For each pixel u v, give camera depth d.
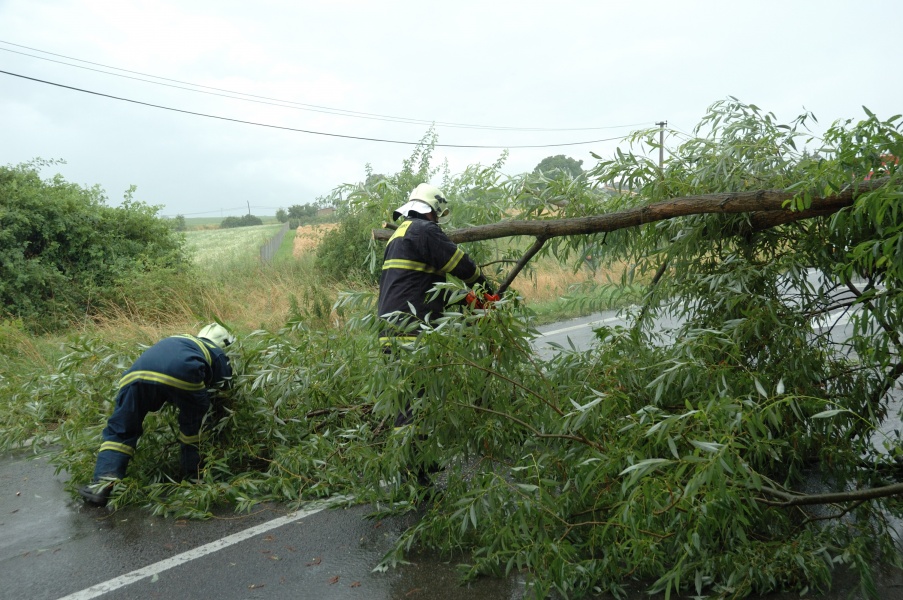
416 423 3.61
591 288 6.45
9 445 5.61
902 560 3.21
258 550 3.66
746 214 4.07
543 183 5.22
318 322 7.04
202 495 4.15
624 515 2.80
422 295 4.27
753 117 4.49
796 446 3.65
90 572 3.46
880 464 3.85
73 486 4.64
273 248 30.14
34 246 12.35
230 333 5.02
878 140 3.09
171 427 4.72
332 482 4.38
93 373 5.25
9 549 3.77
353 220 13.99
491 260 5.92
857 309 3.53
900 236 2.96
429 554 3.57
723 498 2.68
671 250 4.36
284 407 4.88
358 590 3.19
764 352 3.90
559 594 3.11
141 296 11.88
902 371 3.79
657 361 3.95
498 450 3.71
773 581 2.93
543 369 4.05
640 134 4.72
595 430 3.42
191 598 3.16
